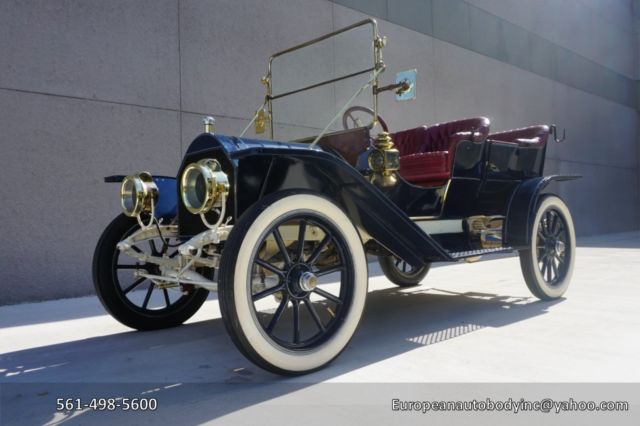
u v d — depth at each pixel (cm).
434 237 307
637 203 1400
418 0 737
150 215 272
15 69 401
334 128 283
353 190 223
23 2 405
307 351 199
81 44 434
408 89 253
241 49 538
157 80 478
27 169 406
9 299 395
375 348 235
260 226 191
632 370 197
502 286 415
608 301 338
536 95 991
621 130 1331
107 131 447
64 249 423
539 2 1012
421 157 319
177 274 233
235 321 183
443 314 309
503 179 346
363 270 219
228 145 220
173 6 490
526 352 223
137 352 240
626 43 1374
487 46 866
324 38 291
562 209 354
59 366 220
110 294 274
